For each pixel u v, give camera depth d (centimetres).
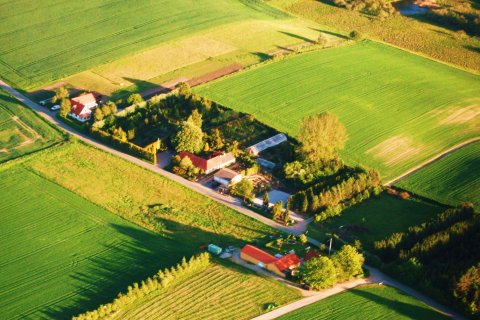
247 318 11912
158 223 14488
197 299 12344
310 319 11938
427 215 15100
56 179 16012
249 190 15362
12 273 12888
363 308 12250
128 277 12812
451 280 12425
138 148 16988
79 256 13375
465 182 16438
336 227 14575
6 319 11775
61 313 11906
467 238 13788
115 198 15362
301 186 16012
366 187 15850
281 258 13188
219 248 13550
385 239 13762
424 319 12044
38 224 14350
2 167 16350
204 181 16212
